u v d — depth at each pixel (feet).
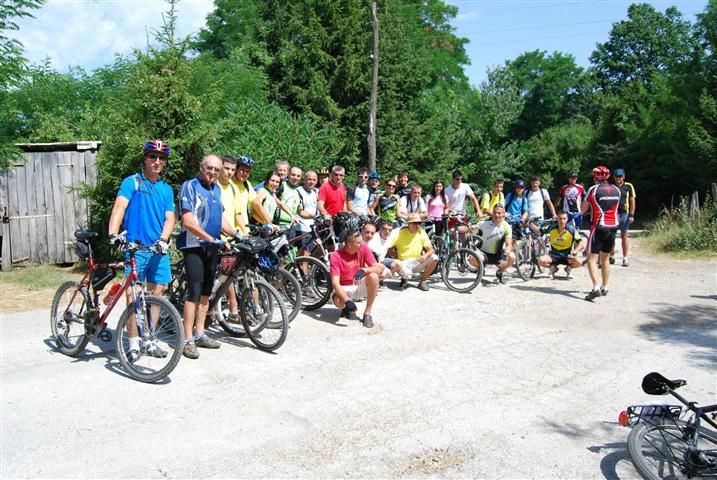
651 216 100.53
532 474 11.96
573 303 26.25
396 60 73.87
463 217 31.04
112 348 18.95
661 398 15.81
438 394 15.87
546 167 122.01
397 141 73.00
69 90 58.90
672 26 130.31
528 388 16.43
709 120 68.69
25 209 33.99
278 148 37.11
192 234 17.52
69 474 11.51
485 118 94.32
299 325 22.00
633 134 102.53
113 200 31.35
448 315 23.86
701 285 30.42
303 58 67.46
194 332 18.90
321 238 26.32
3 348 18.76
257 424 13.84
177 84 30.22
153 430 13.38
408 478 11.70
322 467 12.03
